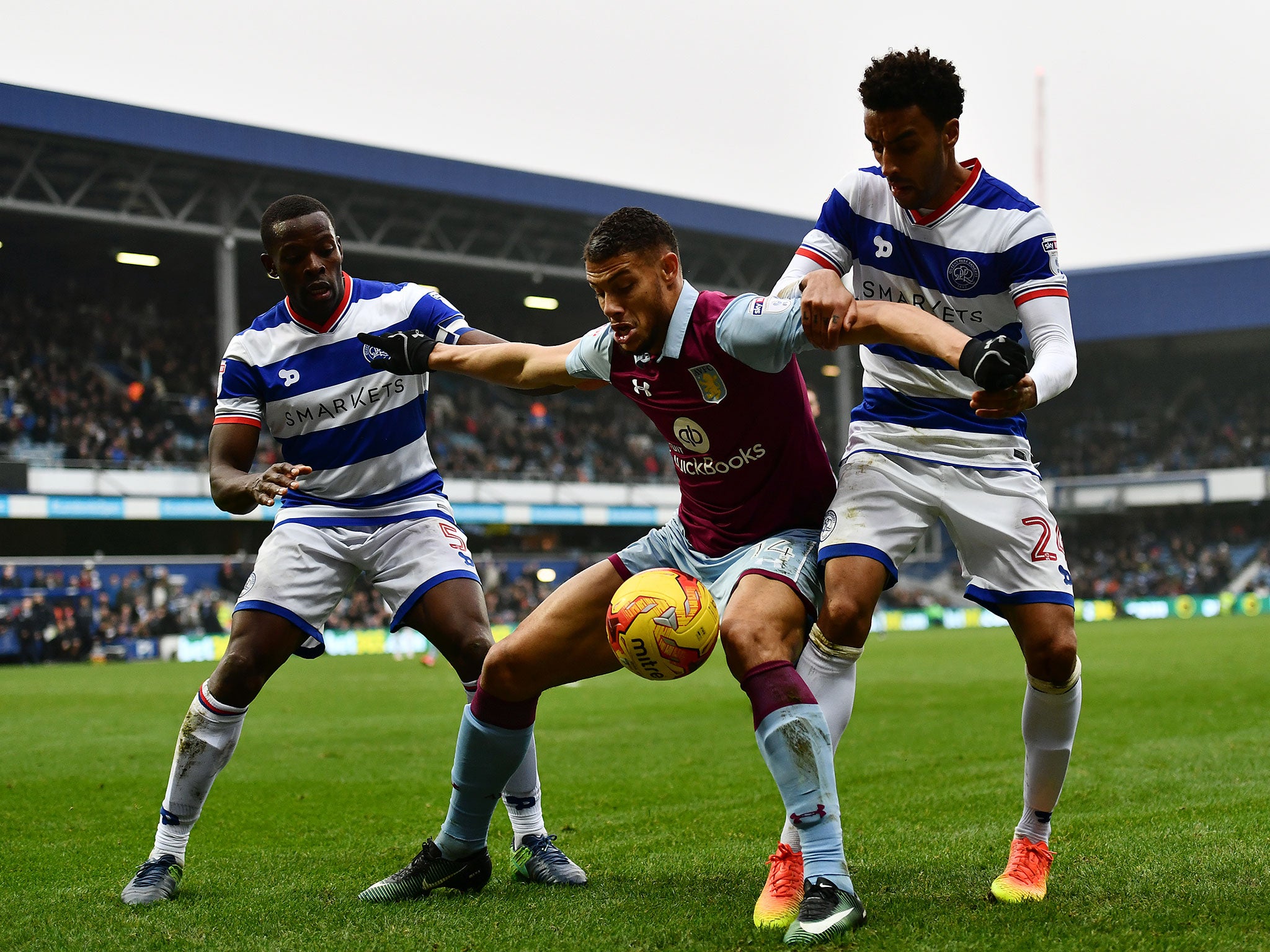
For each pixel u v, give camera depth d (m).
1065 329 3.52
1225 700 10.30
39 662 23.47
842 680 3.56
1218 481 39.12
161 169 26.69
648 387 3.53
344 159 27.28
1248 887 3.59
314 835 5.12
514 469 33.97
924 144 3.40
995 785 6.11
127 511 26.28
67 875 4.37
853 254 3.80
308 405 4.21
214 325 33.53
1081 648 18.58
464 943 3.19
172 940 3.30
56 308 31.31
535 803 4.08
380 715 11.20
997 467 3.65
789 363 3.55
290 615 4.08
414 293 4.36
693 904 3.60
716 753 7.83
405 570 4.20
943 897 3.59
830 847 3.18
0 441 27.33
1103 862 4.06
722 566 3.71
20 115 23.83
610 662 3.75
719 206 32.44
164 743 8.97
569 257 33.53
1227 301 38.31
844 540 3.54
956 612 35.12
